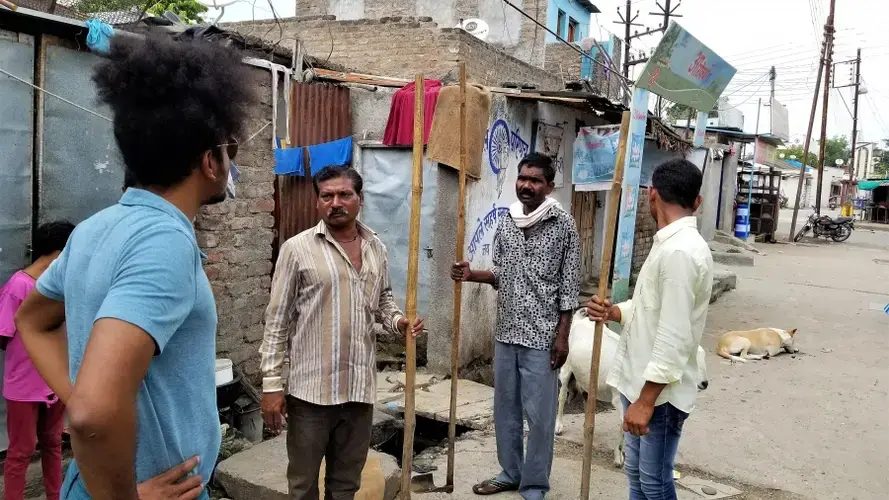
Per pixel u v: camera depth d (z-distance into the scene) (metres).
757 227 21.77
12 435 3.12
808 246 20.95
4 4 3.45
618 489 3.93
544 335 3.44
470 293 6.20
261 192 4.89
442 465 4.22
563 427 4.91
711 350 7.65
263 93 4.83
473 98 5.16
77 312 1.30
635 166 5.54
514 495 3.75
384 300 3.05
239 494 3.50
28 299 1.55
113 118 1.38
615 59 16.27
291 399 2.74
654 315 2.71
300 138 6.68
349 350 2.72
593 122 9.45
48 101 3.81
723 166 19.30
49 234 3.14
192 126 1.32
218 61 1.42
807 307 10.35
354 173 2.78
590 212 10.46
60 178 3.91
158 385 1.32
